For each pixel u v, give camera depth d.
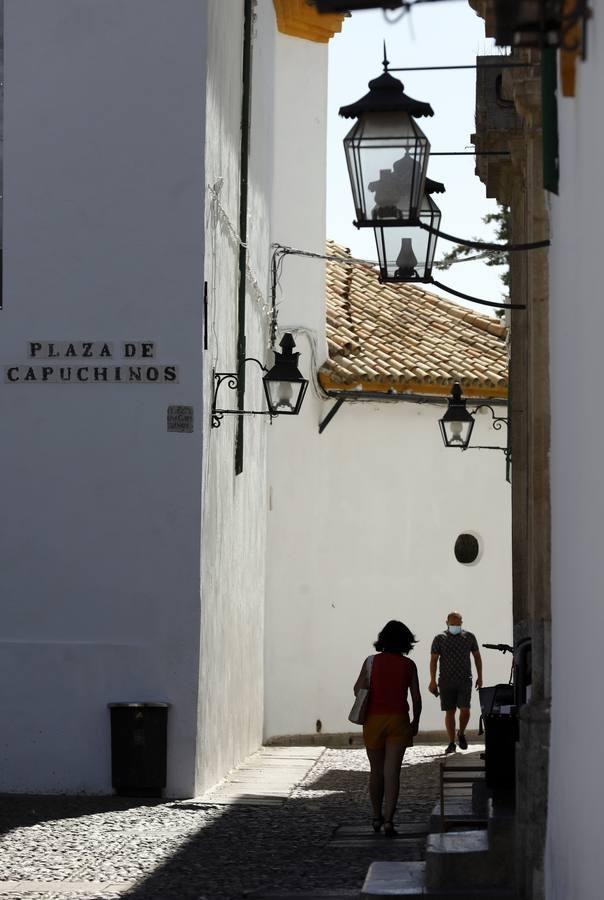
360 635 30.08
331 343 31.08
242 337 22.50
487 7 11.12
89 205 18.61
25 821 15.92
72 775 18.19
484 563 31.50
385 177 10.57
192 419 18.41
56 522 18.48
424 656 30.75
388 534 30.53
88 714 18.28
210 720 19.52
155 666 18.28
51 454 18.52
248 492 24.42
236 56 21.73
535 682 11.47
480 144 16.78
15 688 18.34
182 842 14.80
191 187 18.50
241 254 22.47
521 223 16.72
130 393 18.47
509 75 12.45
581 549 7.70
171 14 18.55
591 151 6.83
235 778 21.06
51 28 18.70
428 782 20.47
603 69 6.16
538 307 11.84
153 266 18.50
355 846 14.71
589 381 7.20
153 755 17.94
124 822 15.98
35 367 18.55
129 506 18.45
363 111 10.65
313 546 29.55
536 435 11.84
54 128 18.67
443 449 31.27
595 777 6.88
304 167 29.64
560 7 6.02
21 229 18.66
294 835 15.42
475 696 31.08
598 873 6.73
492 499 31.61
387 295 34.72
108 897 12.01
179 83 18.53
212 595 19.62
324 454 29.91
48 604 18.44
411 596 30.70
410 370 30.53
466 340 33.03
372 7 5.97
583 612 7.57
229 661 21.78
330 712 29.55
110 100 18.61
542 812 10.83
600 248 6.55
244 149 22.78
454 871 11.52
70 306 18.58
